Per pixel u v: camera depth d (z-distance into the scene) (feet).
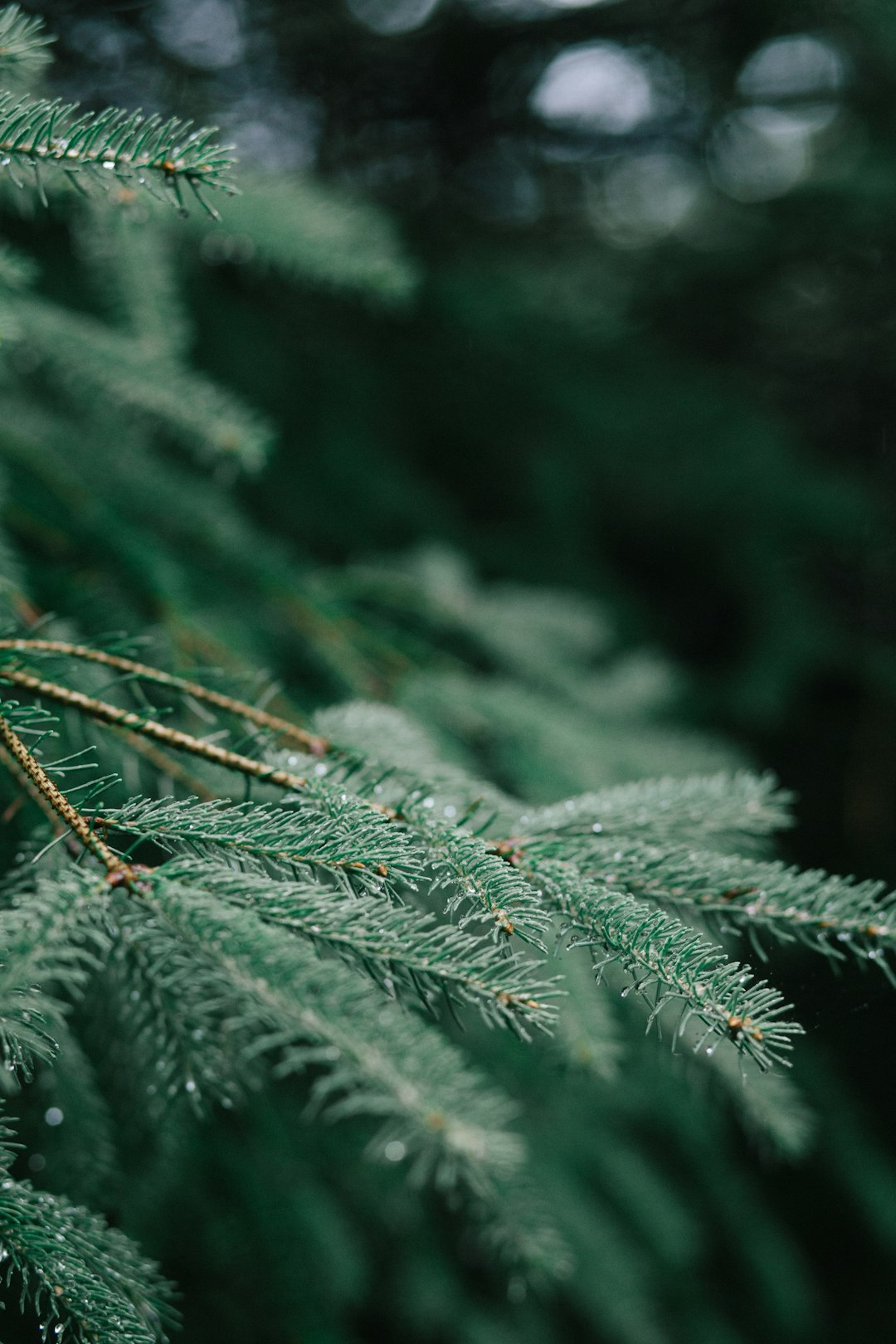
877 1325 6.13
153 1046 2.36
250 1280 2.85
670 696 4.33
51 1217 1.99
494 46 7.39
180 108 5.30
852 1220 6.45
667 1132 4.74
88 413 3.50
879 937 2.05
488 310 6.17
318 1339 2.84
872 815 8.00
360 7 6.88
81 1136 2.33
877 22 5.61
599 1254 3.79
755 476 6.76
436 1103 2.22
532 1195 2.69
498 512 6.88
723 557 7.13
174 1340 2.78
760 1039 1.87
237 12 6.33
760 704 6.37
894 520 7.97
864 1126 4.56
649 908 1.97
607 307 7.00
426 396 6.57
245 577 3.58
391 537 5.63
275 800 2.37
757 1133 2.58
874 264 7.72
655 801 2.28
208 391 2.86
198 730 2.68
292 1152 3.04
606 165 8.23
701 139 8.10
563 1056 2.45
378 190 7.17
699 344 8.30
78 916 1.90
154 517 3.53
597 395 6.63
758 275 7.54
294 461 5.44
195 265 5.11
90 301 4.13
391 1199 3.49
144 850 2.48
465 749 3.35
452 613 4.03
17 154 2.04
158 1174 2.63
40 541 3.07
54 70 4.85
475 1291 4.08
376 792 2.14
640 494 6.93
